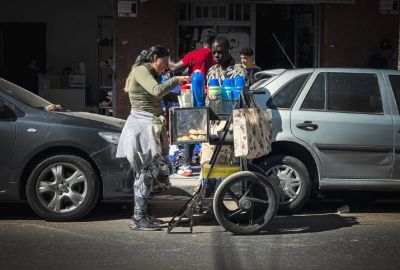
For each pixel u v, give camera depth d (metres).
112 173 8.69
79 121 8.78
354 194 10.55
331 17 14.56
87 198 8.69
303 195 9.06
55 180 8.62
